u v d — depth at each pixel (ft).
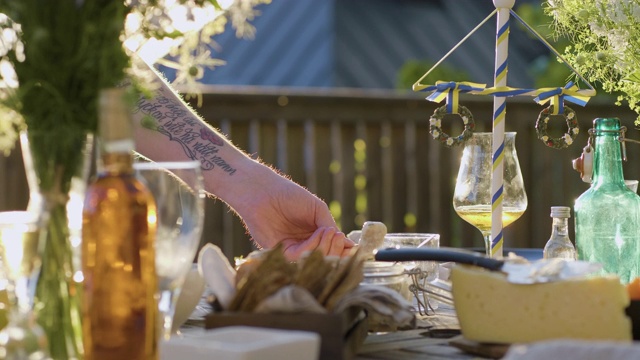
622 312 3.55
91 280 3.41
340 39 20.39
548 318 3.64
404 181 12.28
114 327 3.39
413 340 4.19
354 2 21.48
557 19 5.56
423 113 12.25
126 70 3.77
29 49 3.54
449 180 12.41
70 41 3.55
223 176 5.78
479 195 5.31
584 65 5.41
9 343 3.09
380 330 4.36
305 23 20.76
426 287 5.05
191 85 5.69
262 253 4.29
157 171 3.73
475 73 21.39
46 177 3.53
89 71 3.56
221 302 3.69
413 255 4.18
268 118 11.64
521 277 3.71
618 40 5.11
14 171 10.69
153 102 5.75
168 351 2.99
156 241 3.66
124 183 3.44
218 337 3.11
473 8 22.85
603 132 5.05
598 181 5.07
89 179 3.78
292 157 11.78
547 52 21.76
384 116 12.10
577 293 3.59
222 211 11.54
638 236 4.96
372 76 20.17
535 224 12.39
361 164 12.30
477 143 5.36
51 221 3.56
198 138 5.83
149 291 3.46
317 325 3.50
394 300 3.87
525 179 12.34
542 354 2.65
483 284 3.78
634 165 12.38
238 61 20.26
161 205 3.72
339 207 12.01
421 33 21.63
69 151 3.55
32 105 3.54
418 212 12.33
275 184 5.75
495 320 3.75
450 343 3.90
